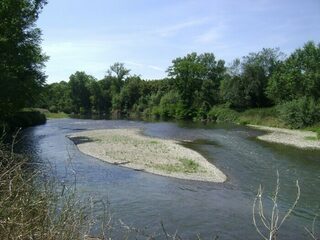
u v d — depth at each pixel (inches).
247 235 472.1
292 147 1327.5
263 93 2886.3
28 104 1475.1
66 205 209.3
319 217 555.2
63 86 4493.1
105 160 961.5
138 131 1840.6
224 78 3257.9
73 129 1884.8
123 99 4175.7
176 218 527.8
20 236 173.2
